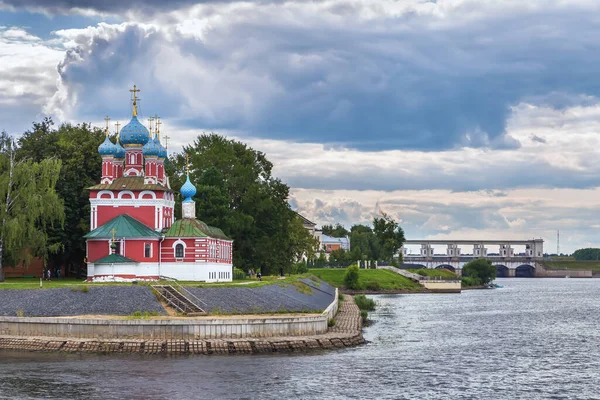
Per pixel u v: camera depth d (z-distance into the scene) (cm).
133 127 16488
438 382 9212
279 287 15050
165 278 15112
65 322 11044
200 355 10369
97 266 14938
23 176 14838
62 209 15162
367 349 11456
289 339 10894
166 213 16400
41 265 17412
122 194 15812
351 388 8731
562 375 9881
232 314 12275
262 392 8456
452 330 14812
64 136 18462
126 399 8169
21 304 11981
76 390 8519
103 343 10569
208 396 8288
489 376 9694
